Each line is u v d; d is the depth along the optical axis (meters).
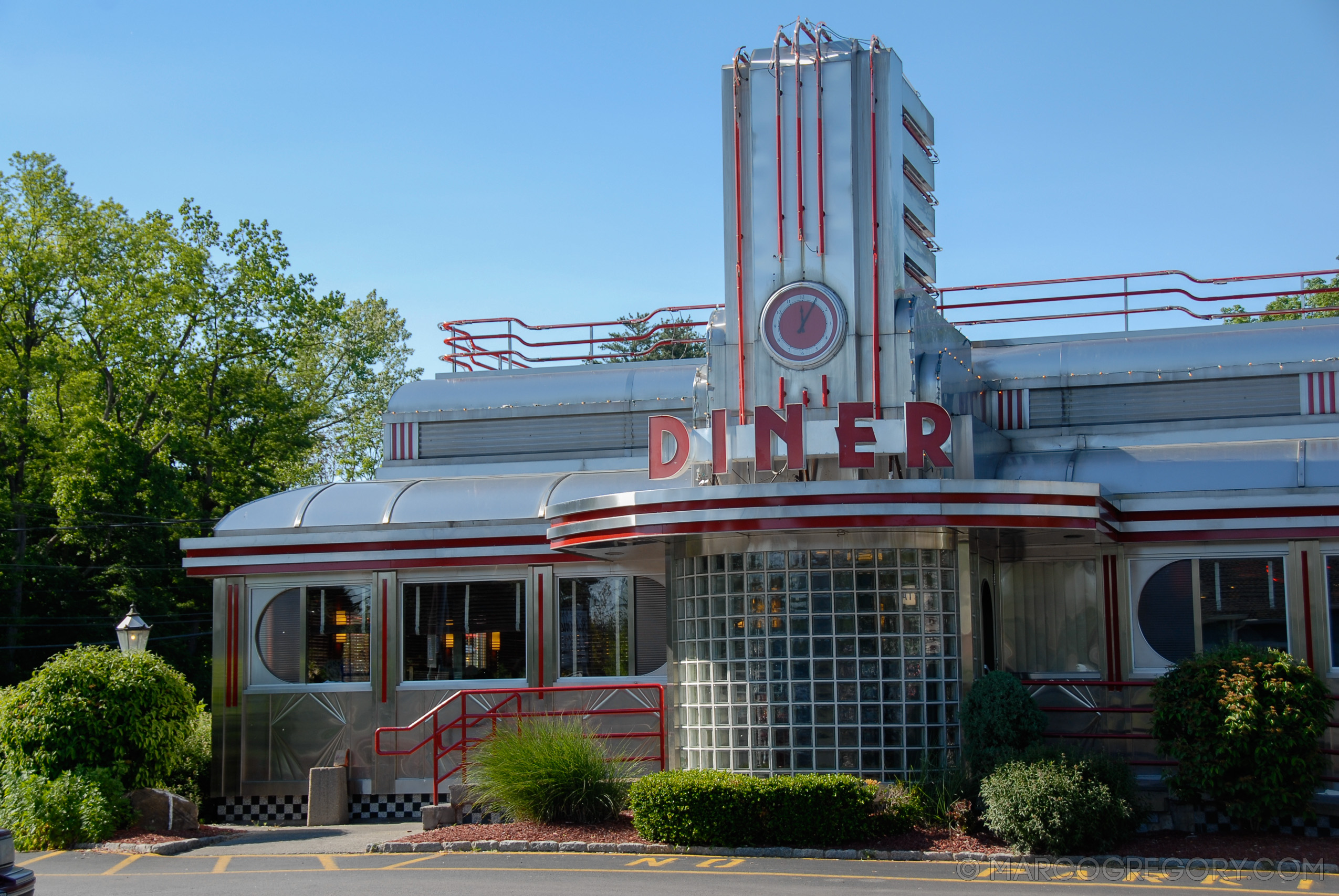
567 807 15.12
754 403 16.97
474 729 18.69
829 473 16.33
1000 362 20.27
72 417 40.09
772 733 15.66
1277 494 16.44
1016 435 19.81
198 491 42.75
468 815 15.84
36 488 41.34
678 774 14.60
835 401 16.66
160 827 16.62
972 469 16.14
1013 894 11.38
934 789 14.49
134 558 39.34
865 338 16.72
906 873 12.55
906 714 15.44
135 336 39.88
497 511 19.27
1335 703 15.97
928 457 15.31
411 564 19.11
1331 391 18.70
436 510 19.45
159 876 13.39
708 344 17.27
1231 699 13.95
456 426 22.12
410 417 22.28
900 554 15.71
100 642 38.34
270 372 45.66
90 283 39.91
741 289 17.23
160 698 17.38
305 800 19.00
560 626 18.83
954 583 15.81
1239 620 16.61
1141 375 19.48
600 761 15.38
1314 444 17.28
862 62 17.23
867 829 13.83
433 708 18.48
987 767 14.33
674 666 16.61
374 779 18.80
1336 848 13.41
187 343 42.56
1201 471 17.28
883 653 15.56
